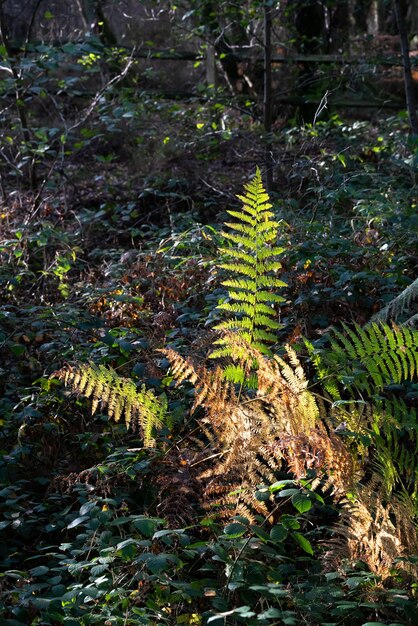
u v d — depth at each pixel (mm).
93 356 4020
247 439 2869
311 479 2930
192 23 8633
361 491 2826
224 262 4848
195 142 7441
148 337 4203
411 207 5629
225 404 2943
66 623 2408
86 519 2900
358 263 4711
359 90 10000
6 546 3109
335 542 3016
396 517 2838
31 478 3482
